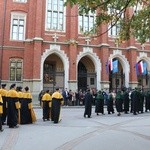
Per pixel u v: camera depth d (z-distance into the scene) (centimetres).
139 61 3659
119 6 1015
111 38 3544
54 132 1268
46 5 3325
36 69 3162
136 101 2225
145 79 3772
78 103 3173
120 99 2138
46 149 904
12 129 1355
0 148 909
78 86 3484
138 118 1908
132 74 3566
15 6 3359
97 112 2197
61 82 3403
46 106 1767
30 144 983
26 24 3362
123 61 3584
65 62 3316
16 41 3331
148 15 1141
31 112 1606
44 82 3375
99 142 1028
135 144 990
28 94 1599
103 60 3428
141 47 3691
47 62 3516
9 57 3291
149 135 1191
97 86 3409
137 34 1176
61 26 3366
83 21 3438
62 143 1005
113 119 1842
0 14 3319
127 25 1127
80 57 3384
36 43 3184
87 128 1406
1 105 1238
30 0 3328
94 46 3444
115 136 1163
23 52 3331
